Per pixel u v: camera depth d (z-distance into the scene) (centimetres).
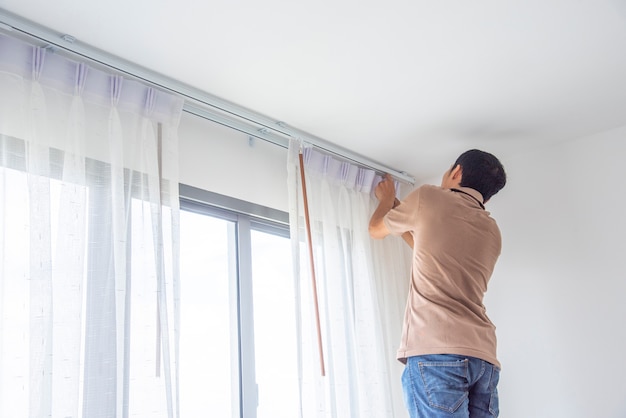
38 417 149
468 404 194
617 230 255
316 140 262
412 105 238
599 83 228
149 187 192
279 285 255
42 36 176
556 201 274
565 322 260
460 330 191
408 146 276
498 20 188
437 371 188
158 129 204
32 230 159
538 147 282
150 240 188
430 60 208
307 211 242
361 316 256
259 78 213
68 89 182
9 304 153
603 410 243
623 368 242
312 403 225
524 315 270
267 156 255
